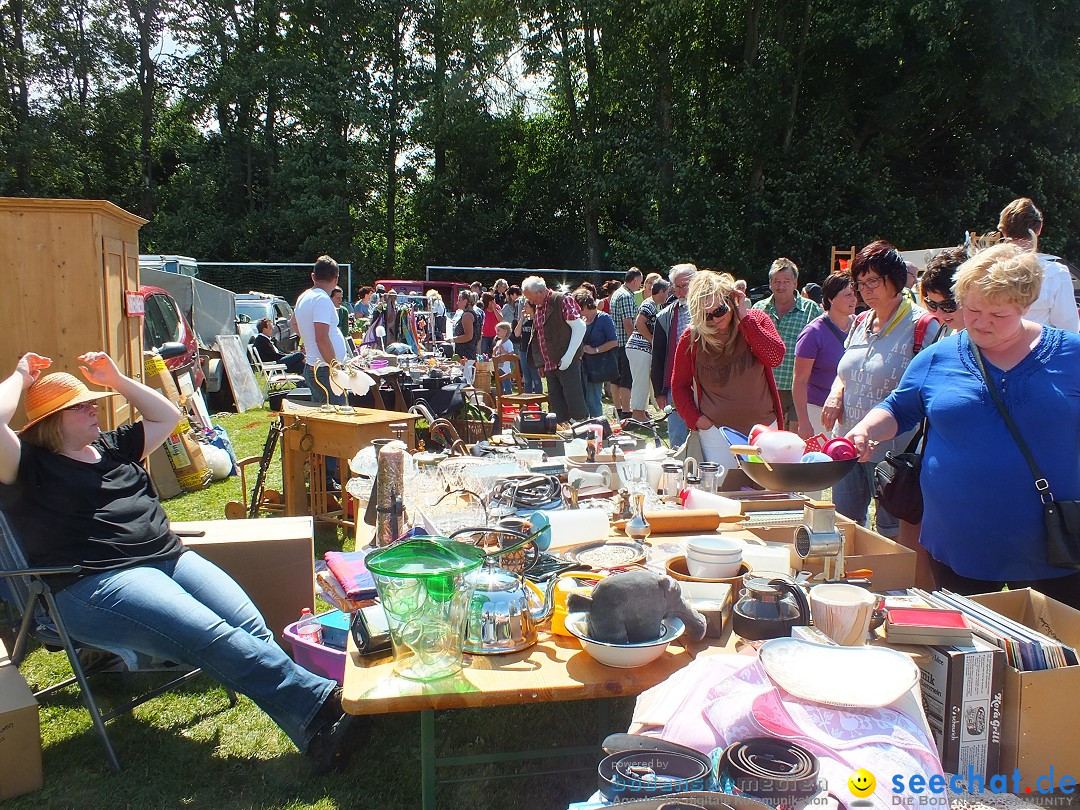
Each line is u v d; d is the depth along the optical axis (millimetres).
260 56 26812
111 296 4980
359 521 3137
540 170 27781
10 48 25859
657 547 2611
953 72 19547
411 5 26891
